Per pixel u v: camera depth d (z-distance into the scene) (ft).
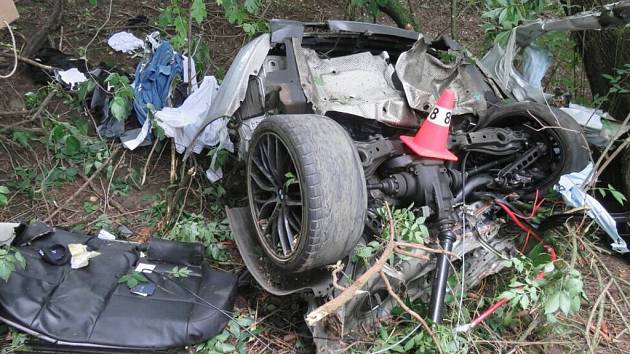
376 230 8.81
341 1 22.43
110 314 8.50
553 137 10.34
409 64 10.46
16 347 8.10
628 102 11.87
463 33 21.80
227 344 8.89
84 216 11.73
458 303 8.83
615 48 11.96
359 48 12.15
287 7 21.36
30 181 12.23
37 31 17.06
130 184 12.80
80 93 13.12
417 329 8.37
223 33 19.27
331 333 8.36
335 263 8.20
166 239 10.43
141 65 14.76
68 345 8.14
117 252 9.89
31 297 8.45
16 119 13.83
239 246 9.91
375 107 9.82
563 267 8.87
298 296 9.93
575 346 9.42
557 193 9.71
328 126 8.20
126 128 14.01
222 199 12.29
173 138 12.66
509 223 10.03
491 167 10.62
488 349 9.22
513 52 11.62
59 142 12.98
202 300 9.05
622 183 11.64
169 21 14.20
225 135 12.20
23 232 9.71
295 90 9.89
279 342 9.25
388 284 7.68
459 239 9.07
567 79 14.92
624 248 9.37
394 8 18.02
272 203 9.13
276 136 8.42
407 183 8.99
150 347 8.32
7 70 15.16
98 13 19.08
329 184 7.64
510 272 10.05
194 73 14.42
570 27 10.72
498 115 10.80
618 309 10.23
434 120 9.17
